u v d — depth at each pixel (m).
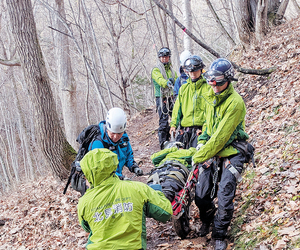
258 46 8.73
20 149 27.78
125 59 21.75
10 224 6.79
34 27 7.09
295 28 8.52
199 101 4.55
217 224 3.48
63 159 7.44
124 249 2.50
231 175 3.46
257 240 3.23
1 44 19.91
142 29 21.31
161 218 2.71
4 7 17.23
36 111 7.18
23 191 8.97
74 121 13.03
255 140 5.41
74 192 6.98
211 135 3.66
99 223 2.54
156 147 8.38
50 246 5.45
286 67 6.81
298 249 2.70
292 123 5.00
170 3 9.93
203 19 21.92
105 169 2.56
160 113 6.65
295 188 3.57
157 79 6.31
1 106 22.78
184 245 3.86
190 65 4.38
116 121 3.36
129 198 2.57
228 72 3.26
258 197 3.92
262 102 6.45
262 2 8.81
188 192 3.86
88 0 16.20
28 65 6.98
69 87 12.88
